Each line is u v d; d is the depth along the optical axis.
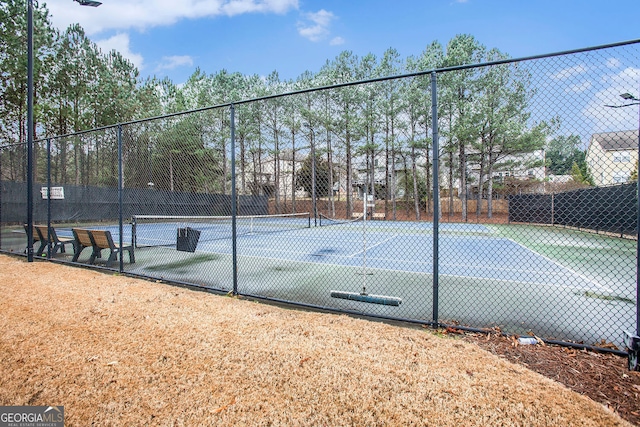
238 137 14.71
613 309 4.30
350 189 8.53
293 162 8.66
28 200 7.15
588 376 2.58
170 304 4.17
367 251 9.77
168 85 27.70
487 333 3.40
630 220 10.98
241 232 15.32
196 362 2.69
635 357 2.66
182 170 14.64
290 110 16.30
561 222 13.16
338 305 4.41
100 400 2.21
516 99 11.53
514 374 2.51
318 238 13.20
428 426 1.95
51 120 22.12
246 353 2.83
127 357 2.77
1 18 18.08
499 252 9.77
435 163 3.54
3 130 19.97
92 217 16.20
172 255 8.75
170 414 2.07
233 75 28.67
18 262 7.09
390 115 20.89
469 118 17.70
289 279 5.98
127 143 14.89
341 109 20.27
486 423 1.97
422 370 2.55
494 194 13.27
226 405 2.15
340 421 1.99
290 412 2.08
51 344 3.01
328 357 2.75
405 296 4.90
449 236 14.15
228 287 5.33
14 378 2.46
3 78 18.91
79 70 22.50
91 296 4.48
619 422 1.98
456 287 5.46
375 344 3.01
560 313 4.14
